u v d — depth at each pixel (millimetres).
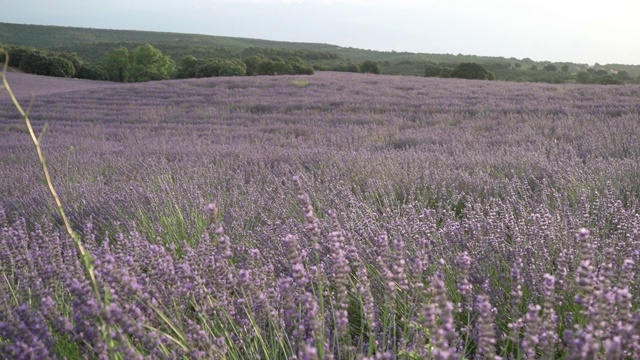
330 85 28703
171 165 8773
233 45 188250
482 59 154500
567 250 3121
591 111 15523
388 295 2594
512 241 3742
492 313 2719
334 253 2482
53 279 2947
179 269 2758
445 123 15234
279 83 30141
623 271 2307
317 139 12914
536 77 69750
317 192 6105
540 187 5766
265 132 15289
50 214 5812
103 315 2023
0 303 2527
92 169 8945
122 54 72188
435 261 3357
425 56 164125
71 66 64375
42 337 2211
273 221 5027
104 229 5277
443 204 5621
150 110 21969
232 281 2797
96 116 20234
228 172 7816
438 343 1910
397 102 20484
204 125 16938
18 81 48062
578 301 2039
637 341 1936
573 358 1831
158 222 4941
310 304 2295
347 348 2402
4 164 10461
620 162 6617
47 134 15930
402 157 8273
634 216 4105
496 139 10984
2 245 3568
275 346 2654
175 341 2234
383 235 3188
